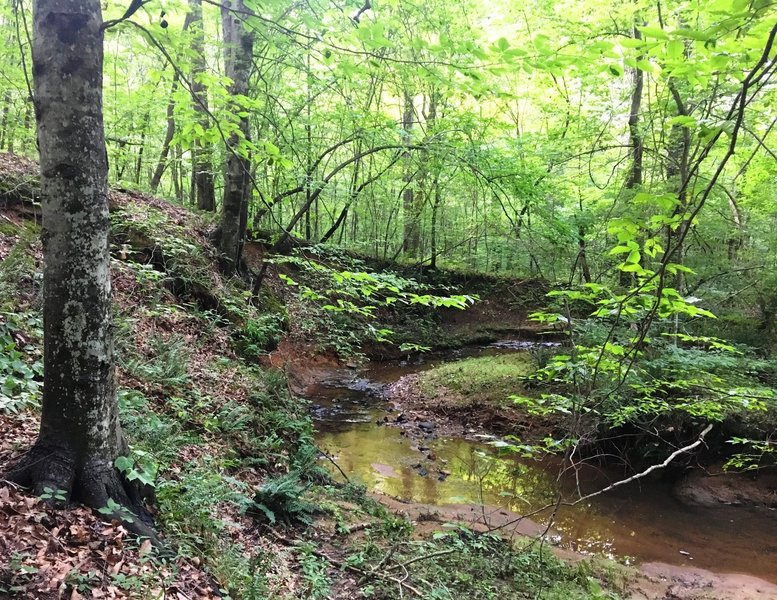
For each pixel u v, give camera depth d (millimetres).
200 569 3816
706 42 2162
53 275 3377
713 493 9203
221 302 10758
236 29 10305
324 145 13539
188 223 12539
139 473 4004
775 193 12117
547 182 10609
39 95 3223
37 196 9133
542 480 9406
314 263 6602
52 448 3510
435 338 18906
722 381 7477
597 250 9492
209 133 4648
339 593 4535
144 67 14602
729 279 11828
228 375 8602
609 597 5469
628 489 9336
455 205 21406
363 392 13570
